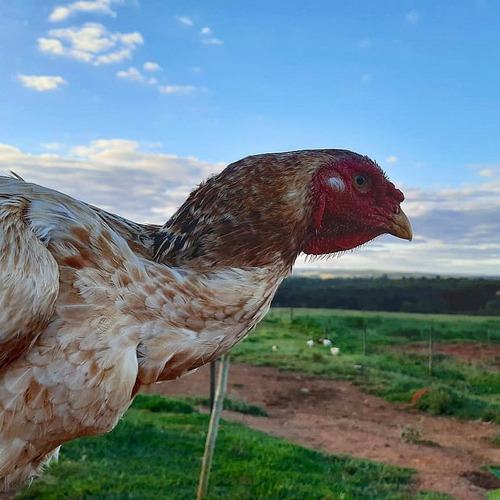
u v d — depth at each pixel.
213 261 0.31
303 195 0.33
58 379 0.26
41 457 0.29
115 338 0.26
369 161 0.36
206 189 0.32
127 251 0.28
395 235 0.36
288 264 0.32
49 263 0.26
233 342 0.30
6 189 0.28
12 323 0.25
